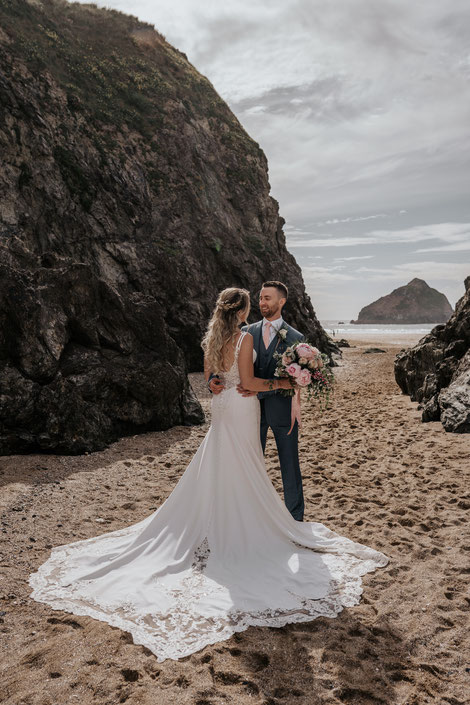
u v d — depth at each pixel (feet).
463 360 31.83
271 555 12.26
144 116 73.56
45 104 58.23
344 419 31.94
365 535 14.33
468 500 16.81
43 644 8.96
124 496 17.34
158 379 27.12
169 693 7.75
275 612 10.02
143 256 58.18
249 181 81.92
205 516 12.42
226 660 8.62
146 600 10.30
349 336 260.62
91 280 25.88
